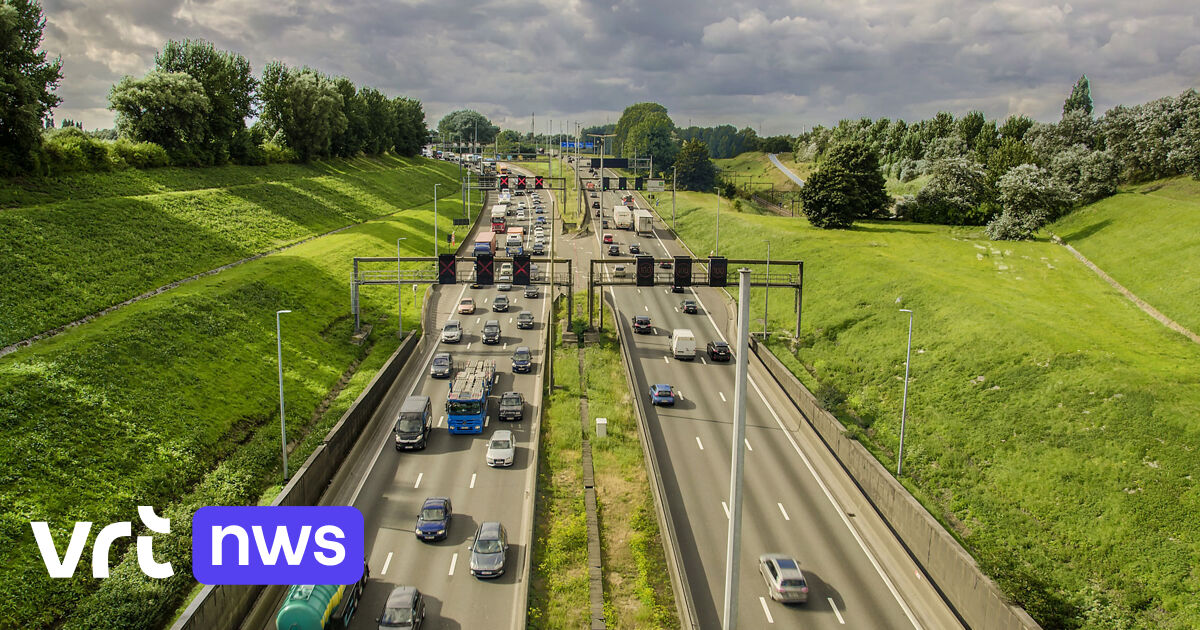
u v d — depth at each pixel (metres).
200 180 103.81
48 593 29.34
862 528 39.91
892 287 76.56
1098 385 47.56
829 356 67.69
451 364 64.12
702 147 197.88
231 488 39.03
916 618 32.41
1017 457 44.25
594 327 74.19
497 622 31.22
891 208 127.50
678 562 34.16
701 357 70.06
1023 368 52.72
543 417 54.38
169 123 105.62
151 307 55.78
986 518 40.50
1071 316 62.12
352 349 66.50
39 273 55.97
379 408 53.84
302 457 43.41
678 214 145.88
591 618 31.72
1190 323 58.25
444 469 45.81
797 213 162.88
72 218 67.94
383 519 39.47
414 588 31.05
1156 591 33.16
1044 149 131.25
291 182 119.75
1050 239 96.12
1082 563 35.78
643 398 58.72
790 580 33.19
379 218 123.12
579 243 122.12
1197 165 104.06
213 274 70.62
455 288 93.88
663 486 43.84
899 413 53.34
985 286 73.31
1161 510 36.91
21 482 33.84
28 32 73.56
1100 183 102.56
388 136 196.00
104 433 39.50
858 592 34.16
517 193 186.25
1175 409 43.16
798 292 69.88
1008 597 31.39
